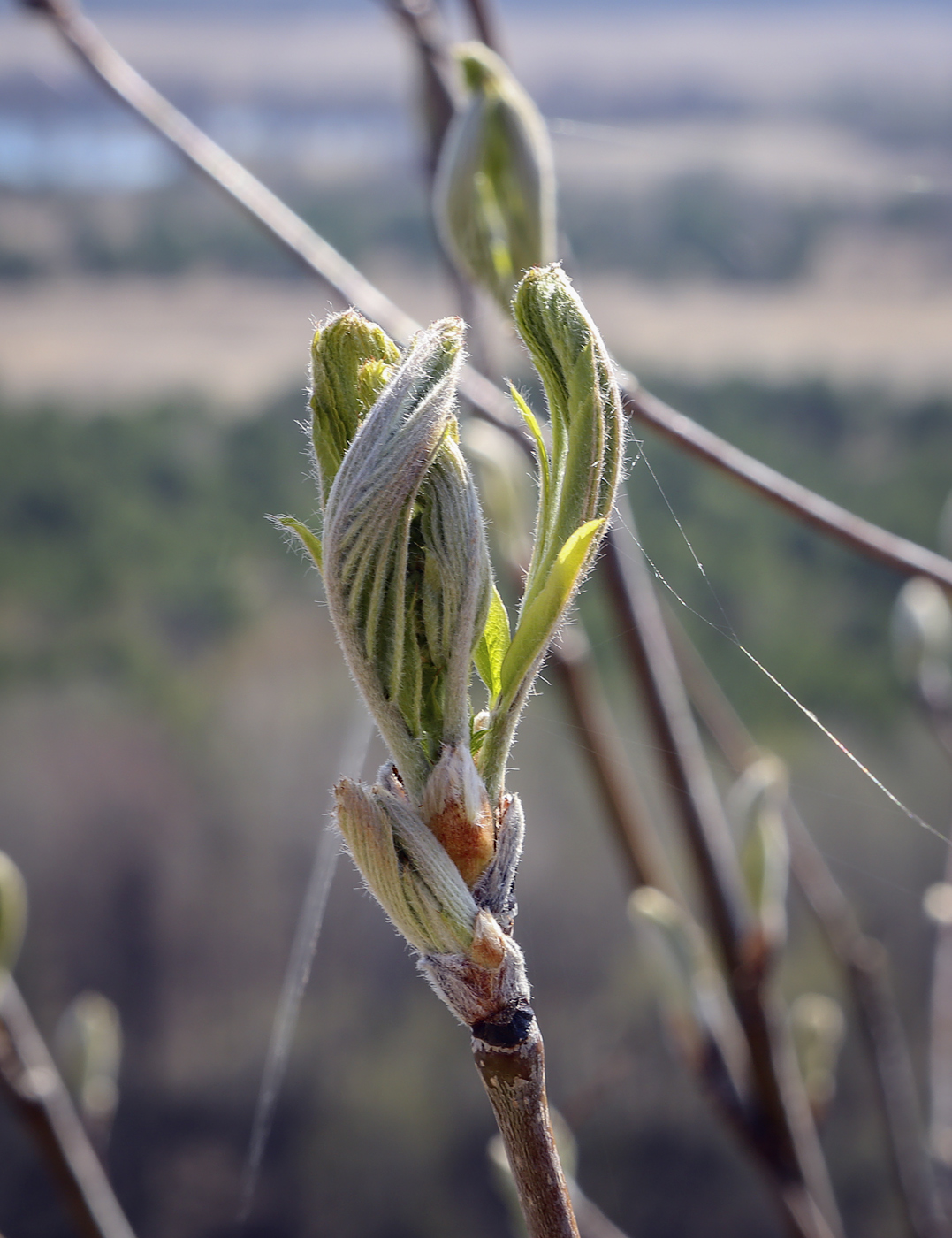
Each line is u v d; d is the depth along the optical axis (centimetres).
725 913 39
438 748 21
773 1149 39
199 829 165
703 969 41
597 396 21
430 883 21
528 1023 21
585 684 43
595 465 21
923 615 57
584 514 21
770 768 40
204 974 152
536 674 21
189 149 38
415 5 44
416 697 21
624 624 40
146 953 153
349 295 37
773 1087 38
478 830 21
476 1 43
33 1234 124
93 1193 38
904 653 57
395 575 21
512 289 32
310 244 38
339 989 153
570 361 21
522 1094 21
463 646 21
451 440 21
